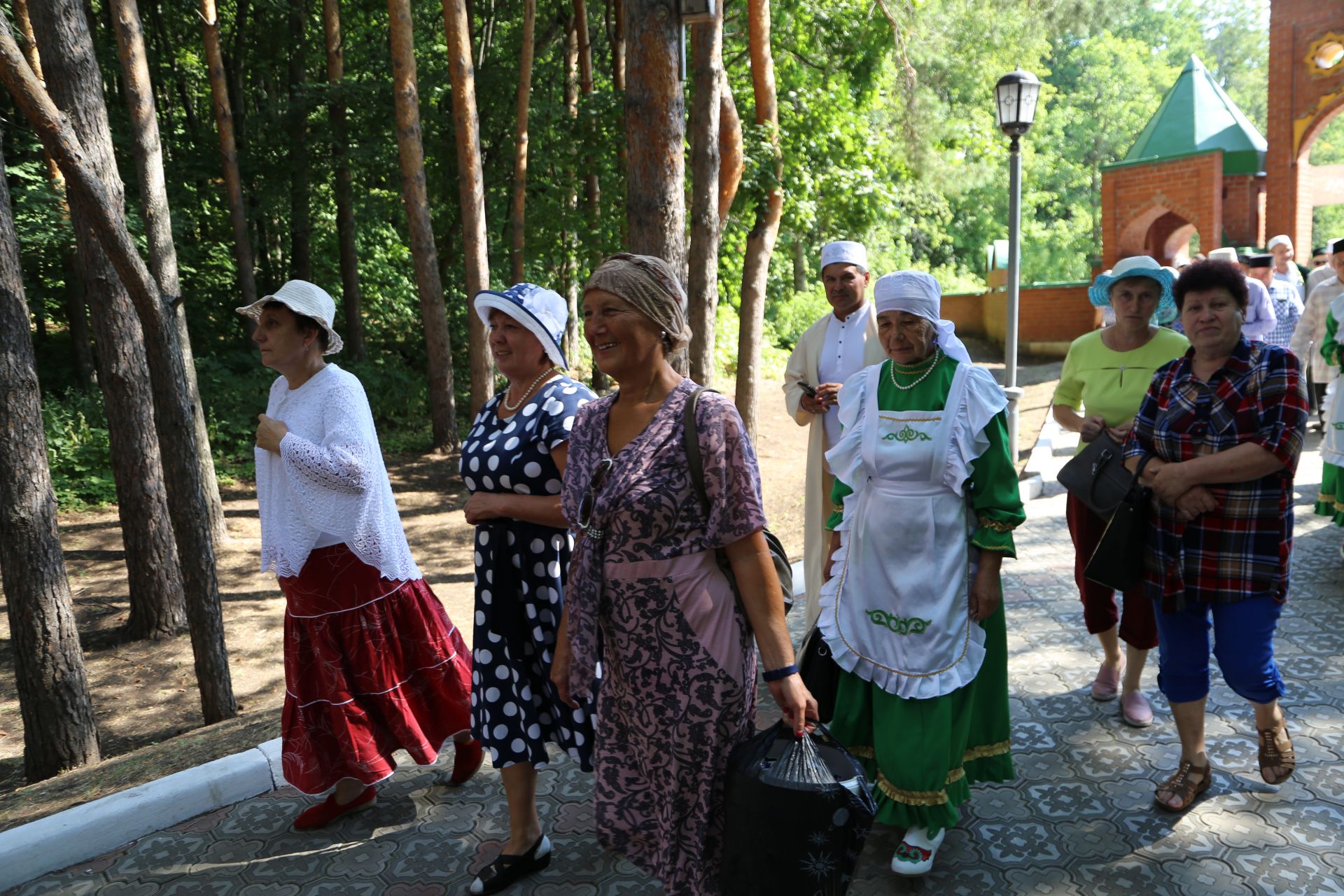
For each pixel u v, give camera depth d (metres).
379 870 3.15
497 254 17.67
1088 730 3.80
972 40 20.56
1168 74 48.22
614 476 2.23
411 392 16.14
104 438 11.98
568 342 16.52
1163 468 3.01
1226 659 3.07
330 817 3.43
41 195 11.28
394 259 21.14
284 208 17.25
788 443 13.78
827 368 4.39
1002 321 21.88
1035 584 5.59
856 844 2.27
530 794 3.04
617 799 2.45
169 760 4.14
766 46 10.12
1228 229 17.95
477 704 2.98
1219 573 2.99
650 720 2.32
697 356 6.72
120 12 8.11
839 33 15.30
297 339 3.26
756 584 2.26
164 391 5.17
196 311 16.89
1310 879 2.81
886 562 2.98
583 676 2.29
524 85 14.05
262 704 6.36
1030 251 42.00
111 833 3.35
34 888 3.14
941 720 2.86
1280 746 3.16
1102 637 3.97
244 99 18.42
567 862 3.13
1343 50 15.90
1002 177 39.38
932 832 2.88
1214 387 3.00
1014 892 2.84
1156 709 3.94
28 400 4.80
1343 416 5.36
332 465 3.12
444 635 3.47
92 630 7.89
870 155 15.28
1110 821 3.17
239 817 3.51
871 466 3.04
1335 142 49.59
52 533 4.93
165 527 7.66
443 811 3.49
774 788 2.18
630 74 5.06
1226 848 2.99
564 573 2.95
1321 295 7.57
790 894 2.21
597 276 2.23
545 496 2.83
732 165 8.55
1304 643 4.50
